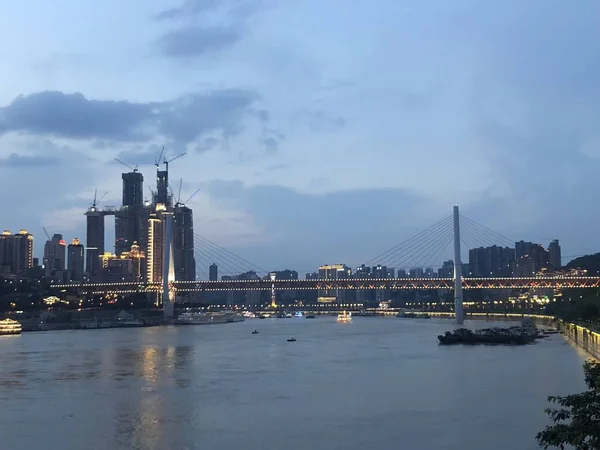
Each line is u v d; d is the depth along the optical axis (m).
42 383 123.00
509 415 89.19
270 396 107.06
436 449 73.06
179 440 78.31
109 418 90.44
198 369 144.88
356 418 89.00
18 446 76.19
